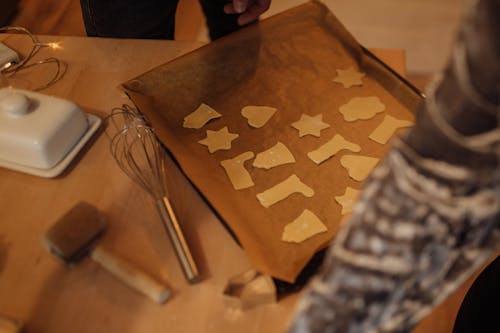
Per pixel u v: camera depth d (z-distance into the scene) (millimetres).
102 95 869
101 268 668
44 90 874
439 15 1907
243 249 646
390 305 401
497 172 353
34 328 621
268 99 860
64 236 658
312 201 734
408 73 1730
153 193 729
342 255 387
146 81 836
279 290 623
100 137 810
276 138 812
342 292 387
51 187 751
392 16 1903
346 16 1911
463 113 338
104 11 1012
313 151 794
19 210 727
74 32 1759
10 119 746
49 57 924
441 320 658
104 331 618
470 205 369
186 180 756
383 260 379
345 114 838
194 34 1783
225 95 862
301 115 840
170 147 754
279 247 676
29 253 683
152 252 683
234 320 625
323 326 397
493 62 317
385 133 810
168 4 1059
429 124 357
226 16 1123
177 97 844
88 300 642
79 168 774
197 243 693
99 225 684
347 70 898
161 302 637
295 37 937
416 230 373
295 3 1903
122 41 951
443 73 358
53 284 654
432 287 417
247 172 765
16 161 762
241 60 898
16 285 654
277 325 621
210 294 646
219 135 811
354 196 739
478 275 698
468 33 328
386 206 377
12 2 1769
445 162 360
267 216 713
